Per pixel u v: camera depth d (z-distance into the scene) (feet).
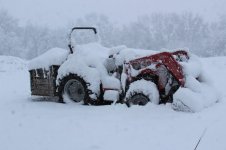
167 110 23.71
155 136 18.34
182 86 24.95
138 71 25.79
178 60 27.48
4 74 51.03
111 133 19.07
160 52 25.34
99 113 23.73
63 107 26.32
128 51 26.63
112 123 21.06
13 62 69.67
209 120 21.20
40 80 29.17
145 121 21.34
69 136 18.81
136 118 22.09
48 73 28.81
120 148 16.62
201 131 19.01
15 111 25.30
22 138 18.86
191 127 19.80
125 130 19.56
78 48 28.04
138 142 17.44
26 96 32.35
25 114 24.25
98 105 27.09
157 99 24.91
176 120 21.35
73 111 24.71
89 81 26.63
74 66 27.14
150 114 22.93
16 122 22.16
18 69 58.65
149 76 25.84
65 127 20.57
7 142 18.30
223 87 34.88
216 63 62.08
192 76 25.39
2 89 37.11
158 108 24.03
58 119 22.49
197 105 23.43
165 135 18.48
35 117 23.27
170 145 16.87
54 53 29.19
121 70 27.37
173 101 23.89
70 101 27.73
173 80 25.84
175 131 19.15
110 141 17.71
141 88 24.91
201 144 16.94
